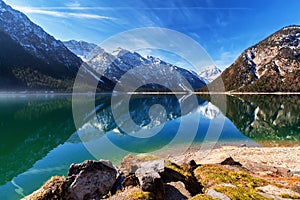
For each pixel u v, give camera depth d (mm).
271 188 7191
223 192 5992
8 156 15375
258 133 24562
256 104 60531
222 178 7879
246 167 11961
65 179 6781
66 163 13562
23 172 12500
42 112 41812
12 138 20766
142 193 5816
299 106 54938
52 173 12328
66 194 6348
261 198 5781
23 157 15039
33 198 6500
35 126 27125
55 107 52062
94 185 6367
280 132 25344
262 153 16266
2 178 11828
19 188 10820
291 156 15453
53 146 16953
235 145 19734
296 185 8289
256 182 7918
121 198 5770
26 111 43188
